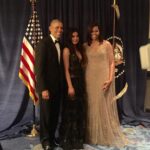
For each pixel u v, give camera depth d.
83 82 3.41
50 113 3.29
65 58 3.28
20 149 3.35
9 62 4.15
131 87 4.61
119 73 4.09
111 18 4.32
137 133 3.85
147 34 4.61
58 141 3.50
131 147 3.35
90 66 3.42
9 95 4.19
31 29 3.75
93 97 3.44
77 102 3.34
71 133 3.34
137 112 4.66
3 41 4.12
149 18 4.61
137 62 4.62
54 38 3.23
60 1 4.16
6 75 4.17
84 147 3.36
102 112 3.46
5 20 4.09
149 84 4.74
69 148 3.29
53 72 3.18
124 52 4.46
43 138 3.31
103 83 3.42
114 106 3.56
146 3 4.56
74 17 4.21
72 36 3.29
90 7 4.27
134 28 4.55
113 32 4.06
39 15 4.12
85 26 4.27
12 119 4.16
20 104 4.20
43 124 3.29
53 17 4.16
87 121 3.49
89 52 3.41
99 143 3.46
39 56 3.10
